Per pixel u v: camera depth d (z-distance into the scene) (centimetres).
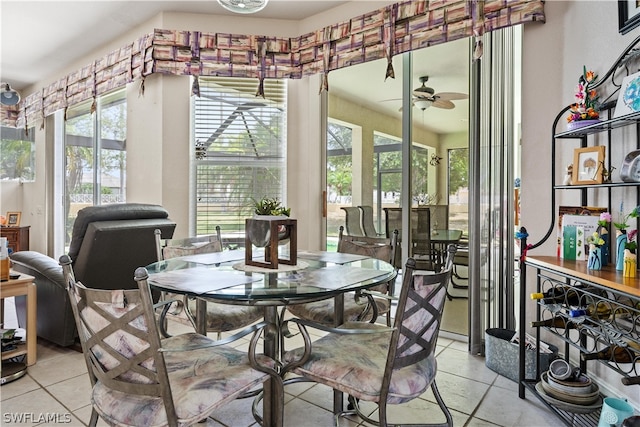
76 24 381
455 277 304
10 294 235
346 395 215
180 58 352
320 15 354
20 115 599
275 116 381
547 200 246
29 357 242
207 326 206
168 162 360
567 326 187
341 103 358
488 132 273
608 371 202
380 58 314
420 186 316
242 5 223
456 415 192
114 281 262
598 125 187
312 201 372
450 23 279
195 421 121
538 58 248
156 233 242
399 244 326
